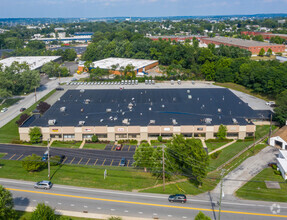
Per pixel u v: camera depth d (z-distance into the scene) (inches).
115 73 7691.9
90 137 3880.4
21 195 2640.3
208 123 3882.9
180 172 2940.5
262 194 2620.6
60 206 2481.5
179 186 2780.5
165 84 6919.3
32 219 2006.6
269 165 3142.2
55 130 3836.1
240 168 3105.3
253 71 6136.8
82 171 3070.9
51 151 3570.4
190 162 2706.7
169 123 3897.6
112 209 2439.7
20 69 6815.9
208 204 2498.8
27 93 6181.1
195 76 7460.6
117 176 2965.1
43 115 4249.5
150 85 6815.9
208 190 2711.6
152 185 2805.1
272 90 5684.1
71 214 2372.0
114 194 2657.5
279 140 3577.8
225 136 3892.7
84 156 3440.0
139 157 2950.3
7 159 3356.3
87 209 2440.9
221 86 6727.4
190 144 2849.4
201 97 5017.2
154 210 2422.5
